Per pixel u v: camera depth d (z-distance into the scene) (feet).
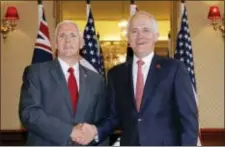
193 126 6.95
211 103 19.61
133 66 7.72
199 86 19.56
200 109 19.54
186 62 12.44
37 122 7.18
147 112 7.10
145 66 7.56
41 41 12.26
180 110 7.04
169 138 7.04
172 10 19.76
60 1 19.88
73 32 7.90
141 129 7.04
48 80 7.73
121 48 19.76
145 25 7.52
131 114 7.25
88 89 7.93
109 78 8.06
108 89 8.02
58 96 7.57
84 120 7.67
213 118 19.54
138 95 7.34
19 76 19.66
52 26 19.76
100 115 8.06
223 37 19.67
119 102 7.64
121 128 7.65
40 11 12.72
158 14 19.93
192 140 6.83
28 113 7.29
